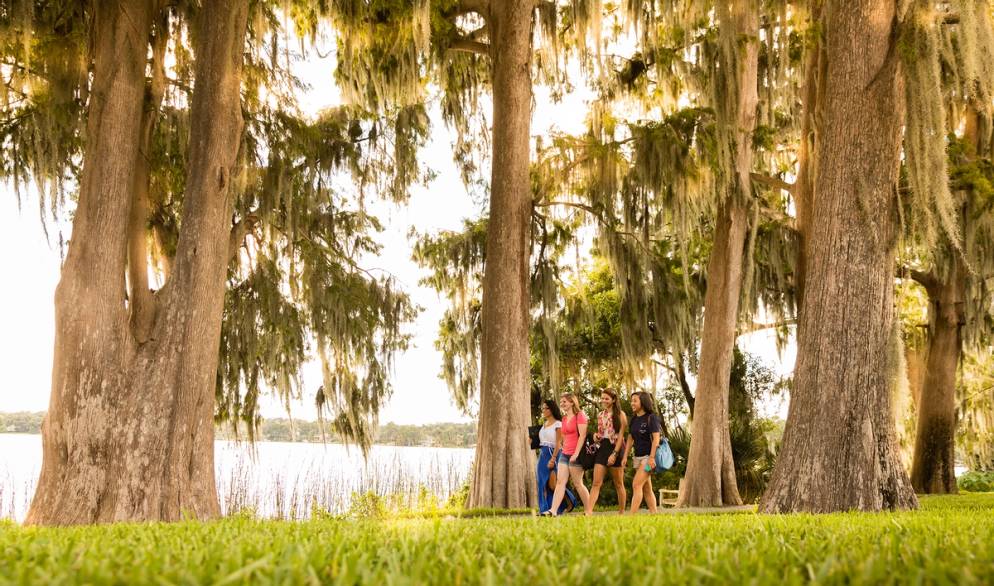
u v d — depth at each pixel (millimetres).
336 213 19938
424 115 20078
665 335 21672
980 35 10273
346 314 18578
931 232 9852
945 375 24109
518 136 17844
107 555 2344
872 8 9867
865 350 9516
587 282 28500
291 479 17812
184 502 11492
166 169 16500
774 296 22578
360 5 15945
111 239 11750
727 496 18781
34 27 12852
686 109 18078
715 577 1922
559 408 11500
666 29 19375
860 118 9797
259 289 18094
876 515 6590
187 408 11773
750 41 15562
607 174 19422
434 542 2768
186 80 15773
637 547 2625
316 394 19109
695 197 17984
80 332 11422
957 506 11445
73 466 11109
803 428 9586
